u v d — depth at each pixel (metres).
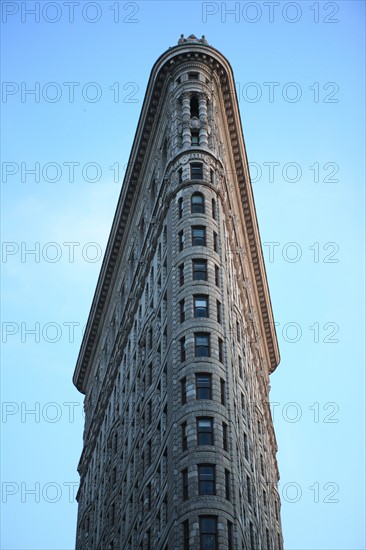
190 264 91.81
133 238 120.19
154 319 99.75
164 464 84.94
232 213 109.81
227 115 112.81
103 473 118.12
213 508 76.00
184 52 108.50
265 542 98.38
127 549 95.00
